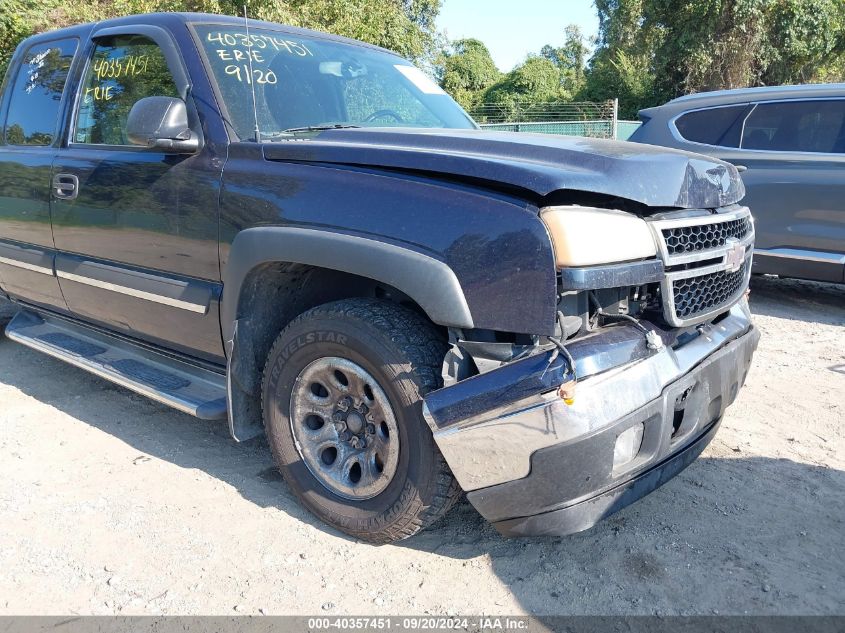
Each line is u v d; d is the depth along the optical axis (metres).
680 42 24.62
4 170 4.09
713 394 2.55
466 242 2.17
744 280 2.86
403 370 2.33
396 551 2.65
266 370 2.77
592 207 2.20
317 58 3.48
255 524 2.82
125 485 3.12
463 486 2.25
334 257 2.41
